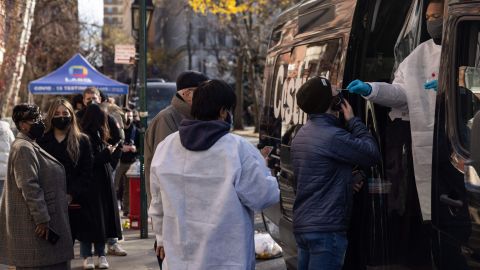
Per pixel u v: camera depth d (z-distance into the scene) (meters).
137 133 10.30
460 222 3.30
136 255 7.45
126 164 9.96
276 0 33.12
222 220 3.18
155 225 3.46
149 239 8.37
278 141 5.87
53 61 29.36
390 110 4.23
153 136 4.74
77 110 8.83
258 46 37.28
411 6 4.40
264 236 7.22
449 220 3.42
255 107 37.41
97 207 6.54
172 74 69.81
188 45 56.31
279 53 6.24
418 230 4.10
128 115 9.95
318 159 3.99
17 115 4.93
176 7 50.88
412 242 4.12
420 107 3.94
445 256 3.49
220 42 52.81
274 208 5.89
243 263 3.20
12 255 4.99
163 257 3.51
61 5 27.48
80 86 17.41
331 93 4.08
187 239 3.26
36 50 27.67
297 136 4.16
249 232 3.28
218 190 3.22
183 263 3.26
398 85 4.02
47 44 28.66
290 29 5.98
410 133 4.16
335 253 4.00
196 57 64.25
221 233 3.20
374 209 4.26
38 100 28.50
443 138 3.50
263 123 6.61
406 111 4.09
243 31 37.28
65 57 29.08
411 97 3.95
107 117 7.07
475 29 3.32
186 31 61.19
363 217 4.33
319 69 4.97
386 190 4.23
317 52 5.09
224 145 3.24
